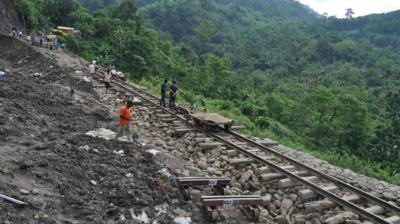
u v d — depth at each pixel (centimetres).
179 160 930
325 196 755
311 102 3019
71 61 2769
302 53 10050
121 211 615
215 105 3072
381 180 1139
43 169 689
